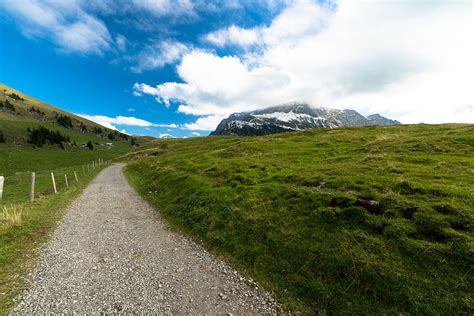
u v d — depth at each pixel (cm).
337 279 898
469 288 732
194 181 2423
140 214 1931
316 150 3394
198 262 1144
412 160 2008
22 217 1564
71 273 988
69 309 770
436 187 1288
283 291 912
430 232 970
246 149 4231
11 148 10731
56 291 860
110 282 938
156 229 1589
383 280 830
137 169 5459
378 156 2220
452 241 888
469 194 1155
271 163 2756
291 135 6028
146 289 906
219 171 2658
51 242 1280
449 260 828
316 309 817
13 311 745
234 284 966
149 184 3178
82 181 3825
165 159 5616
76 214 1841
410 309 733
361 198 1297
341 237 1062
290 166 2477
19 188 3269
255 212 1474
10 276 936
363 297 810
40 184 3538
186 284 955
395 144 2692
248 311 814
